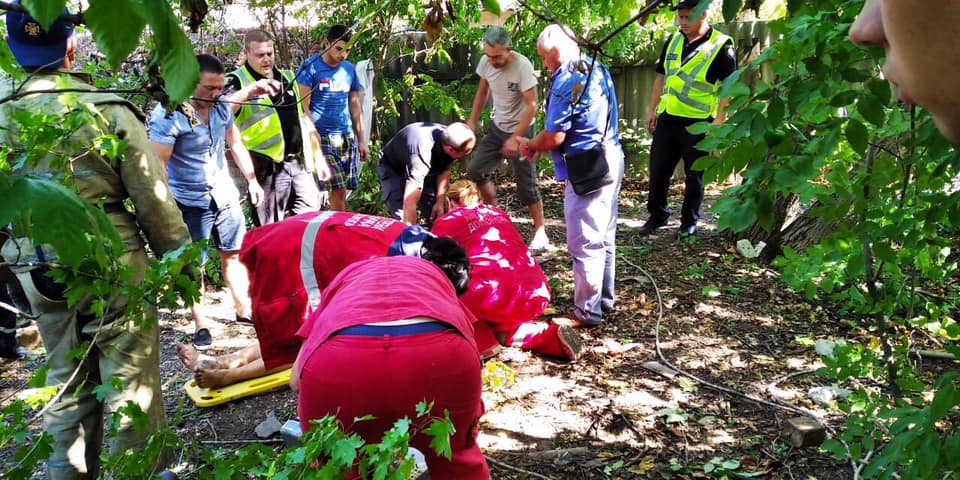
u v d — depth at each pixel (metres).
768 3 5.99
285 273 3.11
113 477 1.96
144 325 2.09
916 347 4.26
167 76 0.71
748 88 1.94
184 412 4.10
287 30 7.77
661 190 6.63
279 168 5.80
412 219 5.79
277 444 3.75
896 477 2.46
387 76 8.77
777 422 3.76
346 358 2.09
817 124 1.95
